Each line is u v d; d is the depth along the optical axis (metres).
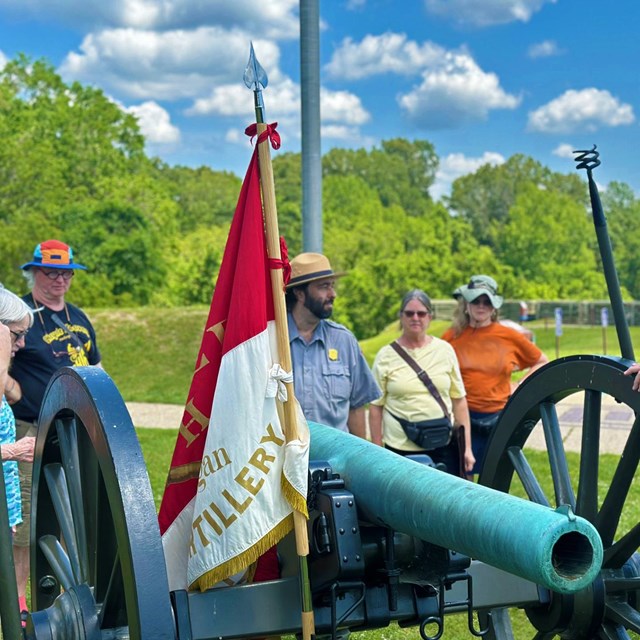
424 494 2.49
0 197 46.12
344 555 2.67
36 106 60.34
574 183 108.19
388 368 5.00
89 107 61.38
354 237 63.53
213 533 2.68
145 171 63.44
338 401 4.41
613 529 3.19
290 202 82.25
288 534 2.86
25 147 49.03
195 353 17.70
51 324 4.78
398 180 116.12
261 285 2.73
